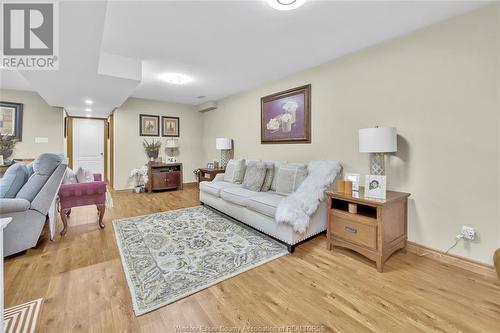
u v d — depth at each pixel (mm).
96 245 2369
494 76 1790
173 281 1742
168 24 2125
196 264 1999
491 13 1791
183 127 5875
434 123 2107
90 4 1472
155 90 4477
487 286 1690
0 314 953
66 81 3016
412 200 2260
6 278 1754
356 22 2096
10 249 2072
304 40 2436
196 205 4051
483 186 1867
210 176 4738
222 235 2654
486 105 1831
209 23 2109
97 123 6207
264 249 2299
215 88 4316
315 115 3193
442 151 2068
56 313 1390
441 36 2053
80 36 1869
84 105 4672
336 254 2217
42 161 2277
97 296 1555
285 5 1786
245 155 4566
